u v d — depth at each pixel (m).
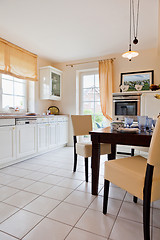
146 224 1.08
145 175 1.09
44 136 3.55
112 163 1.42
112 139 1.66
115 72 3.90
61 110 4.55
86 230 1.24
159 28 2.46
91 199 1.70
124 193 1.86
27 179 2.21
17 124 2.87
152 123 1.85
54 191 1.87
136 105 3.27
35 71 3.90
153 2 2.05
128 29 2.73
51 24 2.57
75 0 2.02
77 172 2.48
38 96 4.09
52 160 3.11
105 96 3.88
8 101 3.49
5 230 1.24
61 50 3.65
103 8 2.17
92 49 3.59
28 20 2.46
